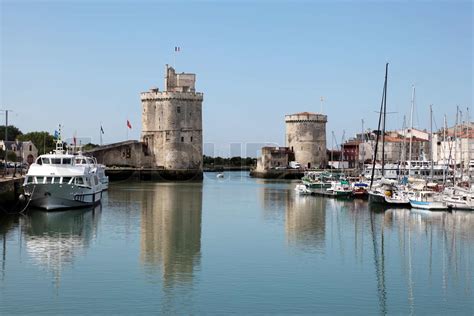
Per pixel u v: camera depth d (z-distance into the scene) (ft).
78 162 248.93
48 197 185.98
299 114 541.75
